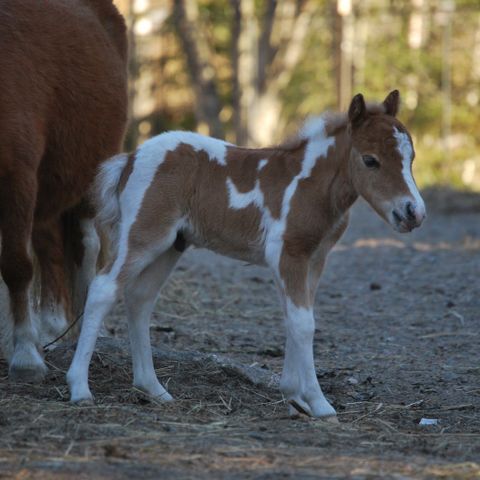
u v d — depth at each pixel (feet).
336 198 31.32
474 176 130.21
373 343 45.62
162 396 33.14
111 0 44.75
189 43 142.82
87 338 31.96
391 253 72.33
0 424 29.25
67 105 38.78
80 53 40.04
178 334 45.80
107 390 33.96
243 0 142.61
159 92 158.71
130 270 31.99
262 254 32.22
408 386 37.60
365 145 30.42
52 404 31.35
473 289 57.88
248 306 54.03
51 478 24.86
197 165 32.53
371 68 147.02
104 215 33.17
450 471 26.43
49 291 41.27
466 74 148.66
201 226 32.60
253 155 32.55
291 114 161.17
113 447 26.86
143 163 32.42
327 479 25.22
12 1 37.99
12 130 34.86
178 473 25.41
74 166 39.88
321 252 32.01
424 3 150.92
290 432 29.96
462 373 39.91
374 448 28.76
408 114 146.92
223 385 35.60
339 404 34.53
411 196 29.78
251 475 25.41
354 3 142.92
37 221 40.01
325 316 51.62
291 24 145.69
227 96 166.30
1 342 37.76
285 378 32.19
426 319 50.88
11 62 35.73
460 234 81.61
